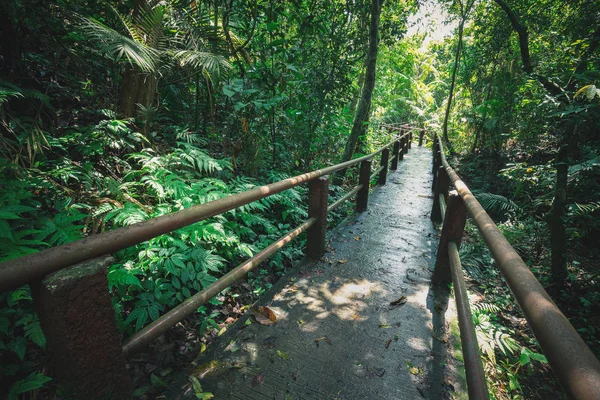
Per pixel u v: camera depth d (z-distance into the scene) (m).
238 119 4.18
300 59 5.09
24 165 2.40
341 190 5.28
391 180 7.26
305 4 4.95
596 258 5.22
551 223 4.30
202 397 1.49
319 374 1.64
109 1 3.41
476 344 1.23
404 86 17.20
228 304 2.39
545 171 4.75
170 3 3.57
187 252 2.35
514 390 2.39
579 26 5.04
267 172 4.31
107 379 1.08
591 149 5.13
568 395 0.37
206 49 3.78
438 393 1.56
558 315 0.49
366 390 1.56
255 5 3.92
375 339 1.92
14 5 2.60
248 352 1.77
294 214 3.91
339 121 6.21
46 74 3.41
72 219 1.98
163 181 2.69
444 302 2.33
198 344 1.94
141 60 2.69
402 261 3.02
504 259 0.77
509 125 8.56
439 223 4.27
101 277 0.98
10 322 1.67
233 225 2.91
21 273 0.78
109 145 2.85
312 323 2.04
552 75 4.22
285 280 2.55
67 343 0.93
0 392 1.43
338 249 3.22
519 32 5.02
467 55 13.16
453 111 15.51
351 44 5.61
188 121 4.61
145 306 1.91
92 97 3.71
